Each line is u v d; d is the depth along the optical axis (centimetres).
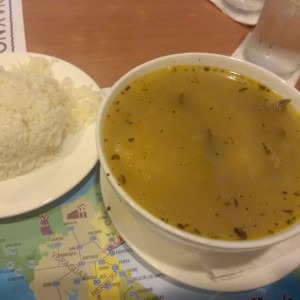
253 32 37
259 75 28
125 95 27
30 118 29
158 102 27
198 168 24
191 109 27
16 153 28
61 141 30
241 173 24
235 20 40
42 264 25
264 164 25
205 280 23
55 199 27
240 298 24
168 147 25
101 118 24
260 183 24
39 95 30
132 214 23
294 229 20
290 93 27
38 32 38
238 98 28
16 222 26
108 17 39
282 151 25
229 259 23
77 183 28
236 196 23
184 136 25
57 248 25
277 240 20
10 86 30
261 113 27
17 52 35
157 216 22
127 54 37
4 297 23
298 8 32
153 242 24
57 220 27
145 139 25
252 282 23
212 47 38
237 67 28
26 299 23
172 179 23
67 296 23
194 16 40
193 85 28
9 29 38
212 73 28
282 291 24
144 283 24
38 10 39
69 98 32
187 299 24
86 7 40
